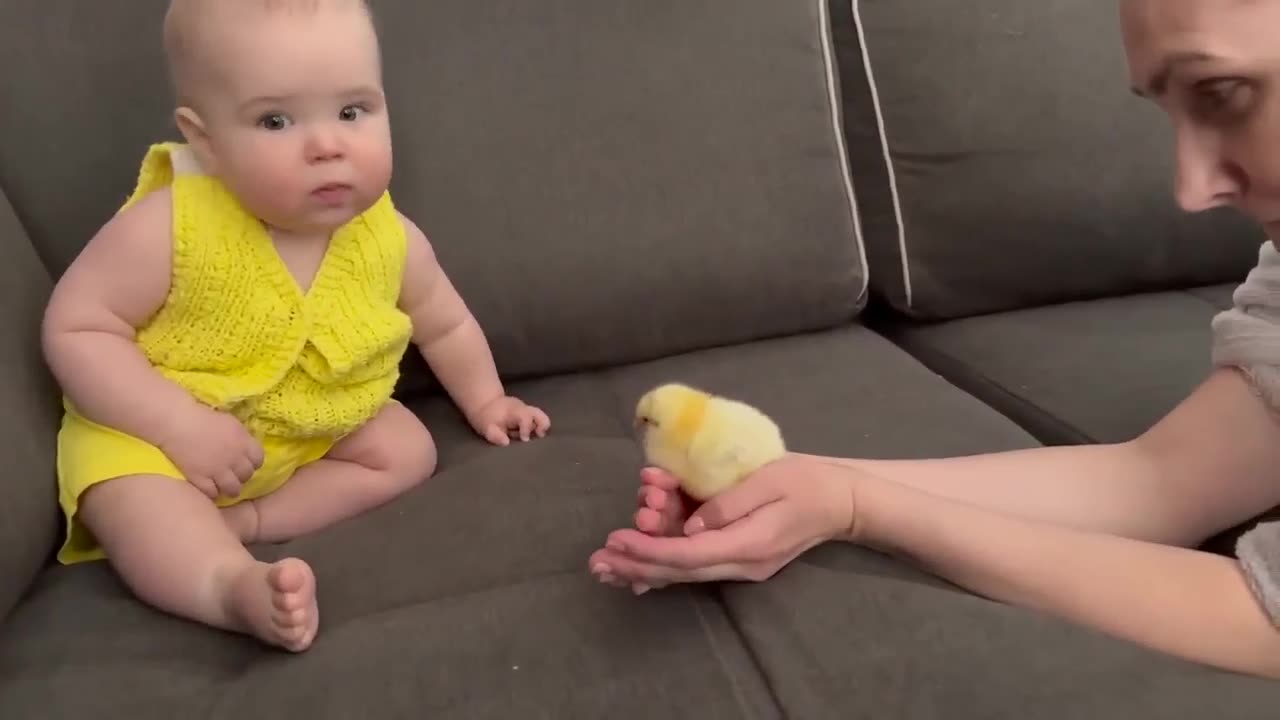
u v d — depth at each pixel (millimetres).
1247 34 524
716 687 629
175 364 850
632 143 1052
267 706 627
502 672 642
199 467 800
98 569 798
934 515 702
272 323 853
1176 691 586
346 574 756
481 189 1012
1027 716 580
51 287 898
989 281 1190
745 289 1092
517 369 1064
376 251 903
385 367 919
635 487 833
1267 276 744
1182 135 577
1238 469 752
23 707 641
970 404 987
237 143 812
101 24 937
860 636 649
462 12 1016
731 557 661
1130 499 770
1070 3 1170
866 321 1278
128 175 942
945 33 1156
